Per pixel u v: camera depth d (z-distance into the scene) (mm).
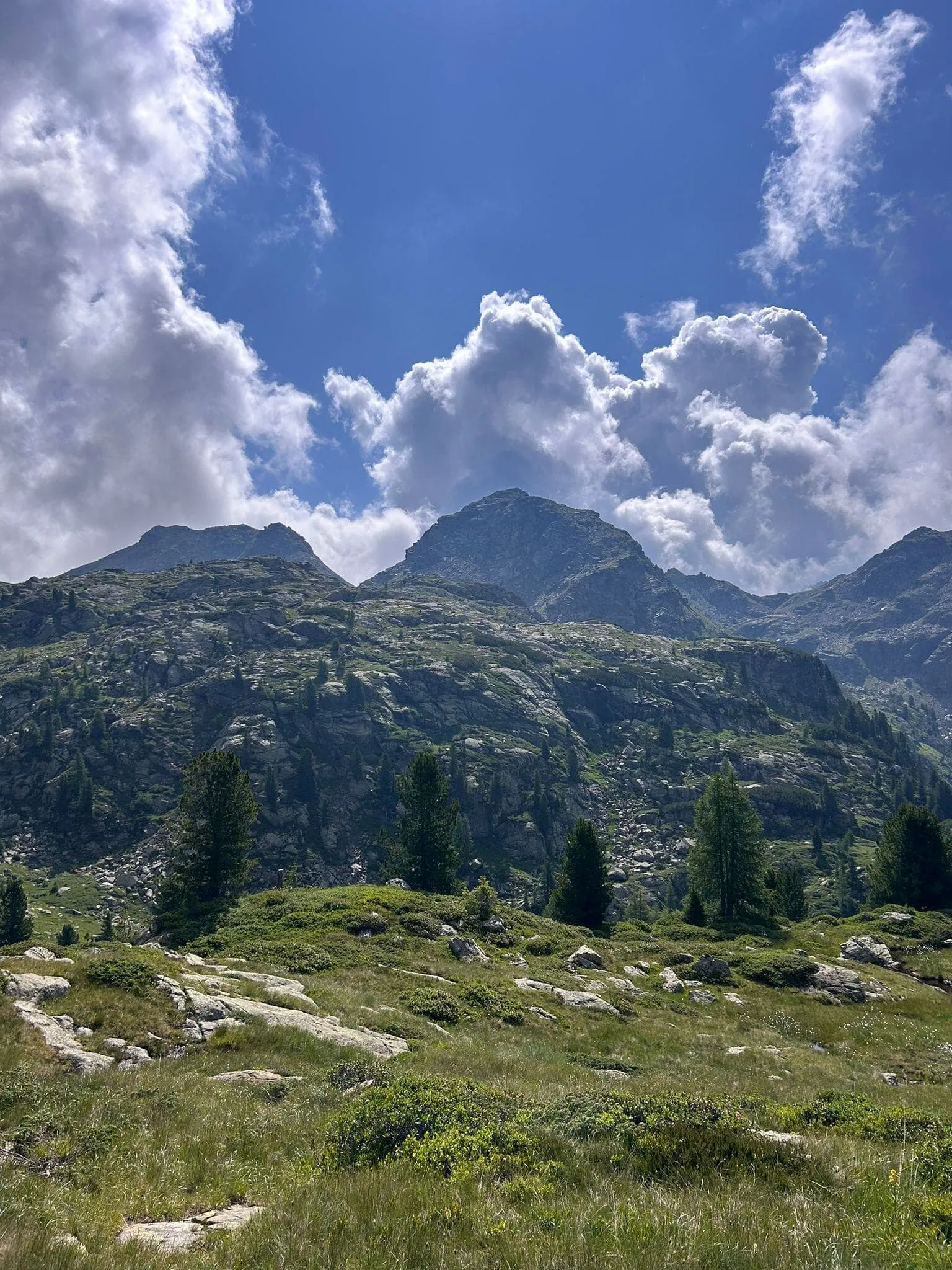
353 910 46844
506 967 41688
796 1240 7832
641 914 134375
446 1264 7469
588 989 40062
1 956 25016
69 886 166500
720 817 78375
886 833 78688
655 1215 8586
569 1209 8766
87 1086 15945
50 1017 20219
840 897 174125
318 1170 11352
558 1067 24031
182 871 57031
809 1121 15375
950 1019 41656
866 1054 34531
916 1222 8570
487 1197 9328
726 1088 22812
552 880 160375
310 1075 19266
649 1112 12852
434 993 32469
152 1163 12055
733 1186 10039
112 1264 7910
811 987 46594
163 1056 20062
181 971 26625
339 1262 7629
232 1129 13906
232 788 58469
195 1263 8031
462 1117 12797
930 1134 13820
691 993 42969
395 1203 9125
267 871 176000
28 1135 12859
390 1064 21328
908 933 61250
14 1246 7977
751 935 61438
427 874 71812
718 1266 7328
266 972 32812
